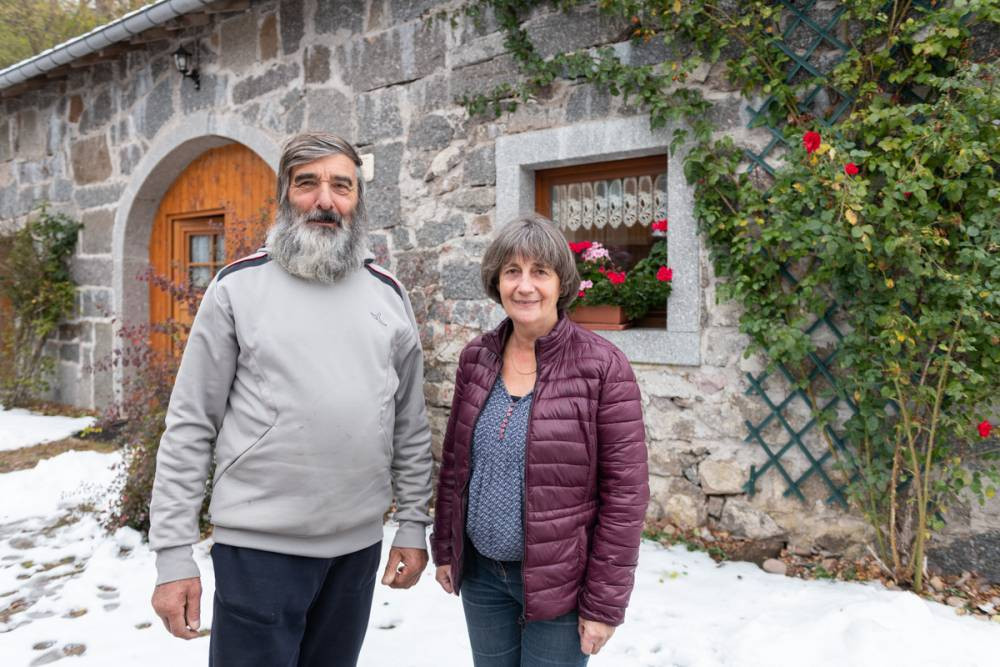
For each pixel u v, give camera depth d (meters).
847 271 2.71
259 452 1.39
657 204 3.45
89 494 4.06
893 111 2.52
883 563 2.75
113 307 6.18
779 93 2.85
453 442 1.64
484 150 3.79
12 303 6.65
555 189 3.79
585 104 3.43
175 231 6.09
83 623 2.54
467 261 3.88
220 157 5.60
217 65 5.11
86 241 6.41
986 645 2.16
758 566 2.94
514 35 3.58
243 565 1.40
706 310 3.16
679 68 3.04
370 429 1.47
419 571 1.68
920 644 2.13
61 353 6.77
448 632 2.42
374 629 2.45
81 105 6.30
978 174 2.44
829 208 2.64
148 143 5.71
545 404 1.41
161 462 1.42
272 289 1.47
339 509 1.45
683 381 3.23
